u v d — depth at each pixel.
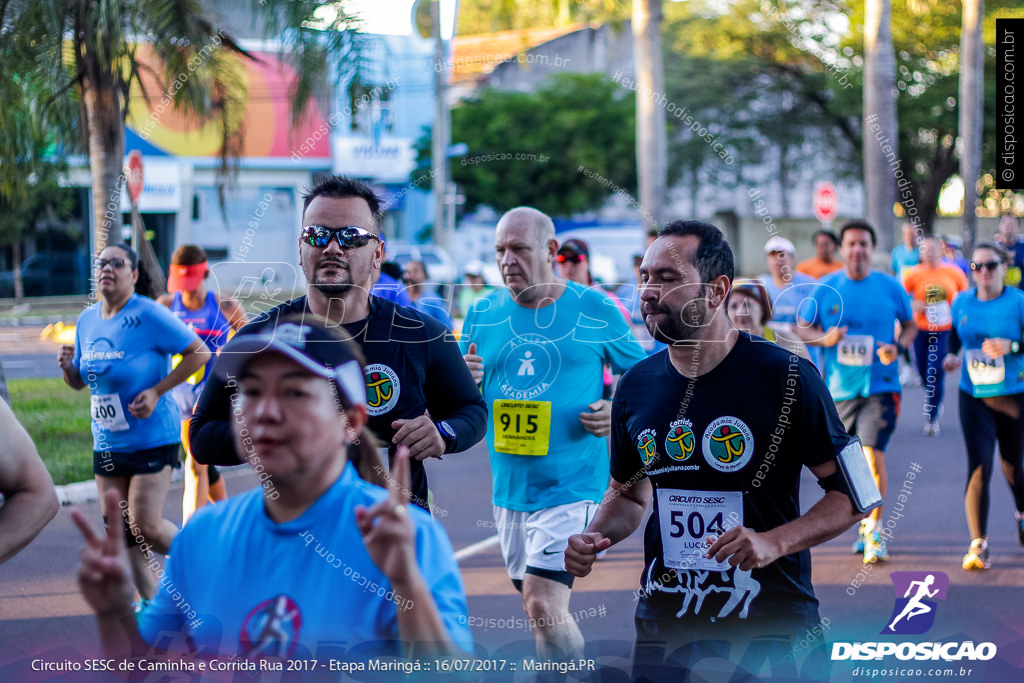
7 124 14.41
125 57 14.33
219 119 15.66
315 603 3.01
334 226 4.47
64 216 35.31
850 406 8.51
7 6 13.30
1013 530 8.83
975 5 28.47
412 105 25.94
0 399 3.41
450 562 2.98
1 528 3.28
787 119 42.31
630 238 29.11
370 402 4.51
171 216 32.47
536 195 27.48
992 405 7.98
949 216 42.47
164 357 6.88
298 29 11.12
